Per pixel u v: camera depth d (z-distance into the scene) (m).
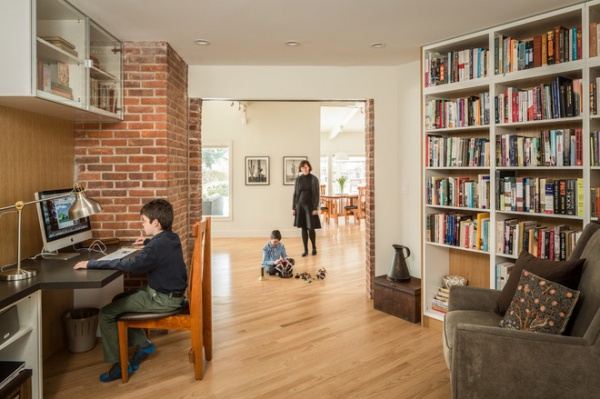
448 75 3.34
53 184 3.06
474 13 2.84
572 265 2.08
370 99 4.30
